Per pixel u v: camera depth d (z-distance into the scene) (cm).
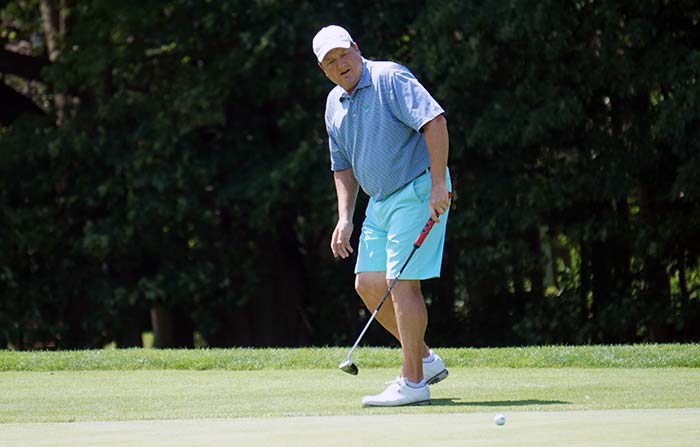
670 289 4925
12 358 2711
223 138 5122
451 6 4447
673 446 1159
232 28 4875
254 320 5531
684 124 4288
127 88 5147
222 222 5266
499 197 4709
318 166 4791
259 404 1780
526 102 4534
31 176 5191
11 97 5588
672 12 4503
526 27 4359
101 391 2038
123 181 5028
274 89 4831
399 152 1828
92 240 4909
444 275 5156
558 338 4950
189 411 1675
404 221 1828
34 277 5269
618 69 4431
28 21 5828
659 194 4716
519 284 5006
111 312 5200
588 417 1453
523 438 1236
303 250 5709
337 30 1836
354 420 1468
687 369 2431
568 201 4634
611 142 4684
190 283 5000
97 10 4953
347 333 5575
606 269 4938
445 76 4594
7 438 1320
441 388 2019
